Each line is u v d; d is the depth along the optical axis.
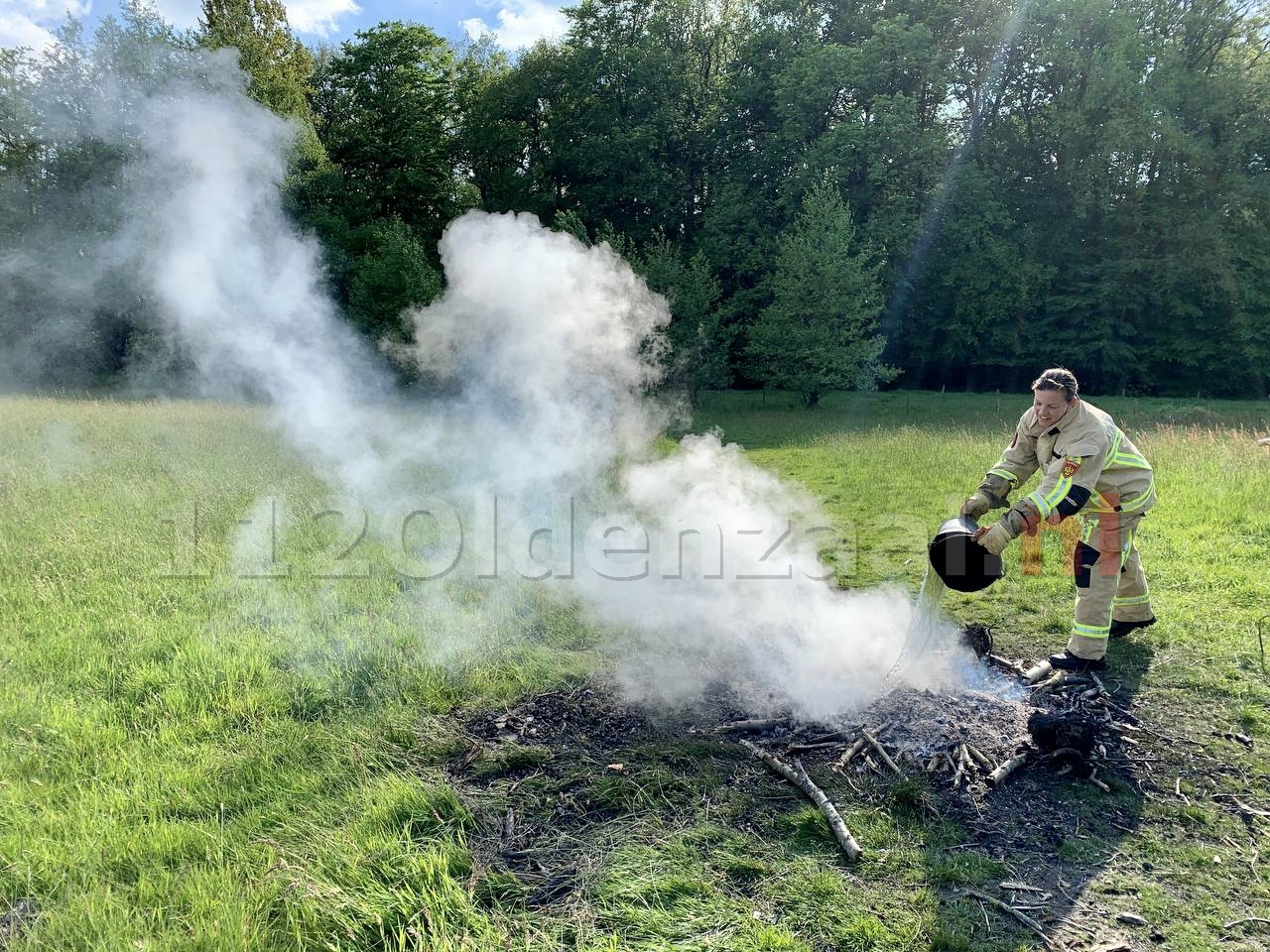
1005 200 29.17
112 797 2.95
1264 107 26.33
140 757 3.25
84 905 2.41
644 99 29.97
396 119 27.45
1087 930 2.44
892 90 26.41
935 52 25.34
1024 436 4.10
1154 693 3.95
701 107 32.12
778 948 2.34
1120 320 28.50
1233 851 2.81
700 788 3.18
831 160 25.20
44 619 4.65
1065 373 3.81
